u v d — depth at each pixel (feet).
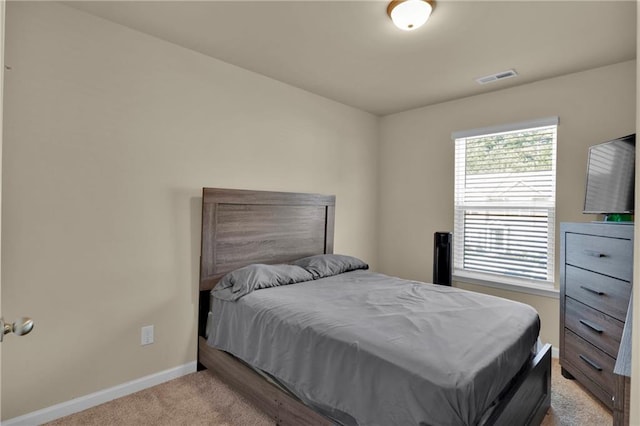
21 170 6.32
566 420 6.91
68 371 6.89
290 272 9.16
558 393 7.88
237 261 9.37
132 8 6.90
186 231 8.60
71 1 6.66
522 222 10.70
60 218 6.76
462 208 12.00
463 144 11.98
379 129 14.14
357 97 11.88
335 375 5.47
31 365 6.48
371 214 13.84
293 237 10.72
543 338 10.11
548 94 10.09
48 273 6.64
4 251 6.19
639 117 2.13
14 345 6.32
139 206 7.80
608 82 9.15
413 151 13.11
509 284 10.73
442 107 12.35
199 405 7.25
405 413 4.58
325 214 11.69
